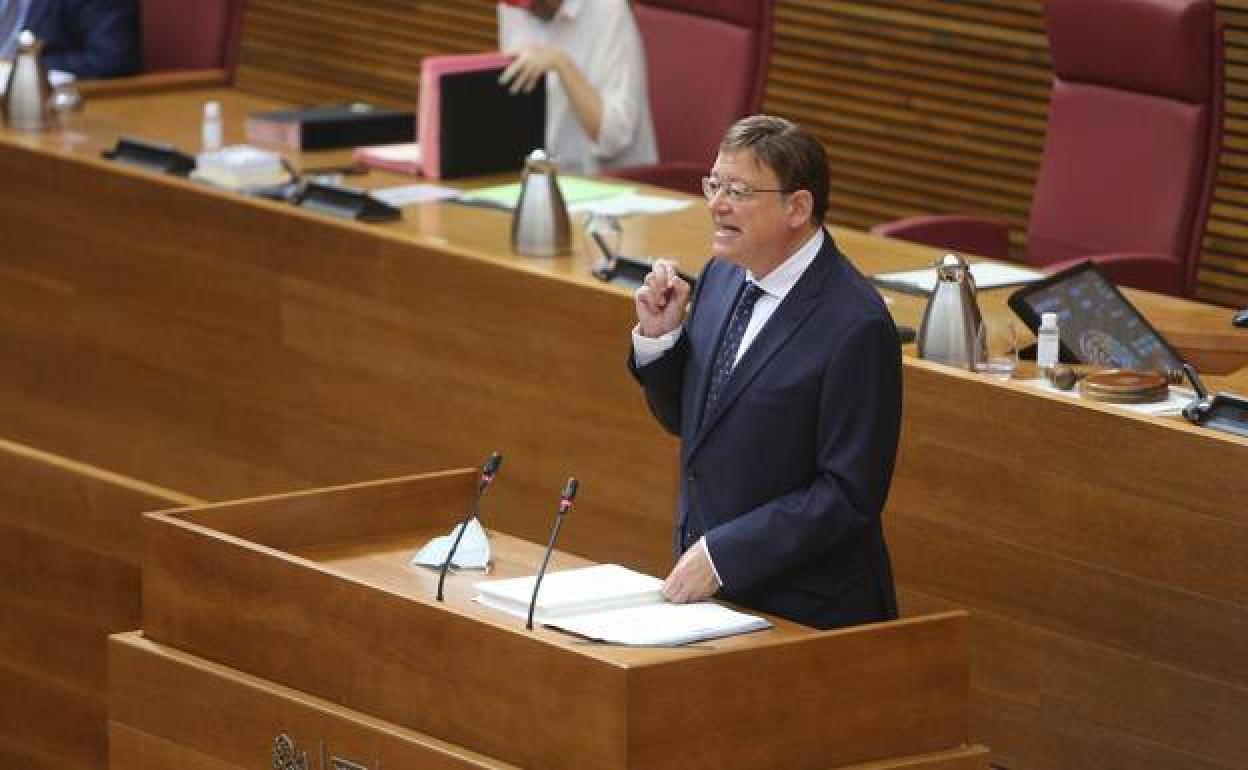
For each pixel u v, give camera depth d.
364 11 38.16
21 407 27.62
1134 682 18.00
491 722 13.94
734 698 13.48
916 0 31.53
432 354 22.88
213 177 25.33
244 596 15.27
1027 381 18.89
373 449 23.69
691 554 14.66
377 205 23.98
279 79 39.69
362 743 14.50
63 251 26.73
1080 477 18.06
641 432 21.17
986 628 18.78
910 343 20.03
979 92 31.11
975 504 18.67
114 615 21.36
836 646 13.80
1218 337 20.33
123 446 26.50
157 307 25.73
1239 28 28.53
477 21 36.50
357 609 14.61
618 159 28.09
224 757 15.35
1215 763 17.66
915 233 25.30
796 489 14.95
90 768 21.89
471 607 14.52
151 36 33.81
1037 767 18.62
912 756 14.16
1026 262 27.92
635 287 21.34
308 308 24.05
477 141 26.34
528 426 22.11
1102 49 25.16
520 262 22.17
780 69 33.19
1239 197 28.77
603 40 27.73
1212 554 17.42
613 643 13.69
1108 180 25.28
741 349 15.16
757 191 14.63
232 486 25.30
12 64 29.28
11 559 21.95
